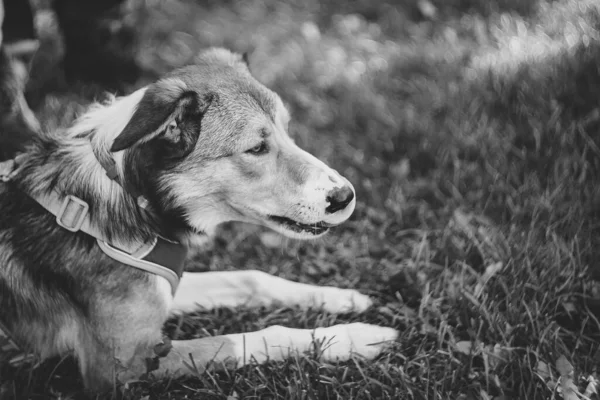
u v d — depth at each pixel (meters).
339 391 1.05
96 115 1.08
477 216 1.29
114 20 1.68
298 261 1.29
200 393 1.06
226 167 1.04
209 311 1.21
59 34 1.72
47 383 1.06
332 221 1.05
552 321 1.11
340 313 1.19
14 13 1.44
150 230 1.04
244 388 1.07
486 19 1.84
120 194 1.03
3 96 1.38
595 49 1.51
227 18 2.05
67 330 1.06
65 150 1.06
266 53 1.87
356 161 1.46
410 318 1.15
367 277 1.25
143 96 1.02
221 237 1.35
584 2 1.67
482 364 1.08
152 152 1.02
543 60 1.56
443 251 1.25
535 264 1.19
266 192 1.05
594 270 1.17
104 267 1.03
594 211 1.26
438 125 1.51
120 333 1.04
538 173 1.36
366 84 1.67
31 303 1.05
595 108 1.41
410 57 1.73
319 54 1.83
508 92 1.52
